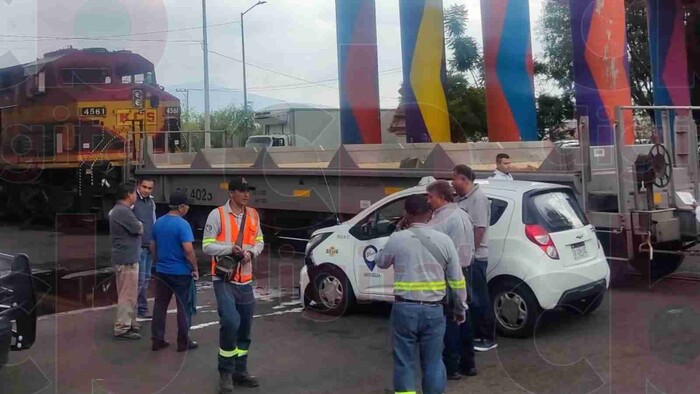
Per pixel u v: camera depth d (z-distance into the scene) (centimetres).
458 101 1841
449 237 496
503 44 1302
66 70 1492
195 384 561
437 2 1339
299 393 536
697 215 841
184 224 650
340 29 1354
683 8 1733
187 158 1506
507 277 661
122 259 697
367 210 760
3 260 568
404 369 456
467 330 557
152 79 1570
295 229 1199
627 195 830
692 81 2095
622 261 871
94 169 1505
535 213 668
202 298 894
